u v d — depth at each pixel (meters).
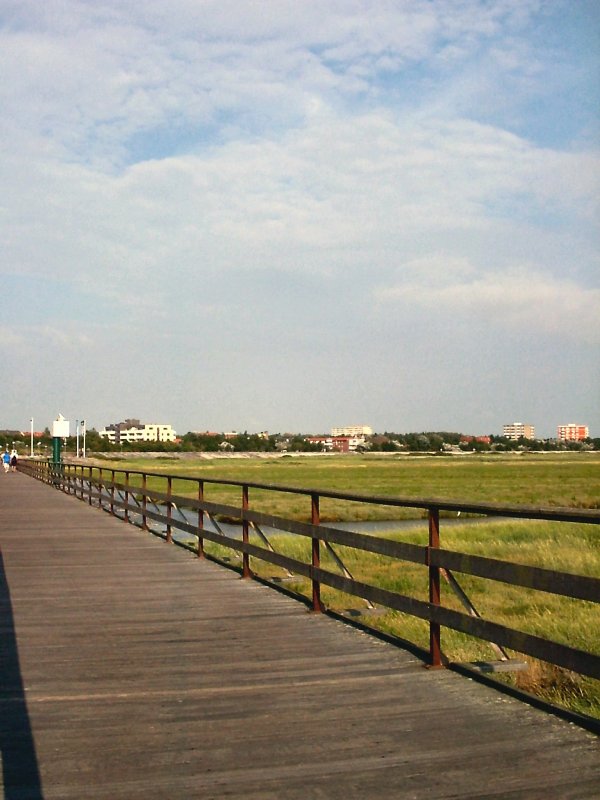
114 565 12.95
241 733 4.96
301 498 47.69
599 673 4.72
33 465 56.22
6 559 13.68
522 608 11.85
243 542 11.64
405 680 6.11
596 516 4.66
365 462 135.62
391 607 7.08
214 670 6.46
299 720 5.20
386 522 32.91
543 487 55.19
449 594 13.16
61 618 8.64
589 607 11.63
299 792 4.11
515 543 19.38
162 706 5.53
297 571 9.48
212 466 109.75
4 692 5.89
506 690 5.75
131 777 4.32
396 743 4.76
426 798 4.02
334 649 7.15
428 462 133.50
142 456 173.25
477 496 46.28
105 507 25.41
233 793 4.10
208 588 10.66
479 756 4.54
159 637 7.69
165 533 17.89
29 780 4.29
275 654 6.97
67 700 5.69
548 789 4.10
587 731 4.93
